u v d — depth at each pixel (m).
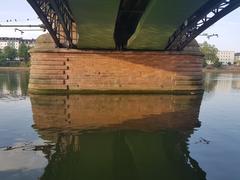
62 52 35.19
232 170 13.02
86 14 25.34
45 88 35.28
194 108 28.19
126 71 36.22
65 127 20.61
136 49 36.59
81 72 35.53
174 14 25.61
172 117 24.03
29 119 22.92
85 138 18.19
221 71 138.88
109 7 23.75
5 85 47.62
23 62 135.00
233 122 22.69
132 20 33.81
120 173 12.91
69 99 31.64
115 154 15.45
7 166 13.42
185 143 17.27
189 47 38.44
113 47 35.62
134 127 20.75
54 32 31.98
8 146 16.36
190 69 37.41
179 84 37.09
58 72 35.28
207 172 12.82
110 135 18.89
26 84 49.72
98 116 23.94
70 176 12.50
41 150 15.79
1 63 130.50
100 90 35.84
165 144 17.12
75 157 14.84
